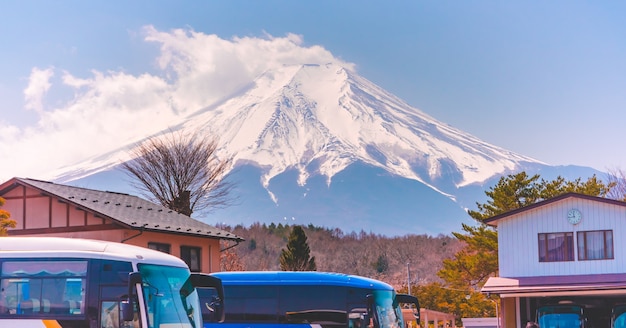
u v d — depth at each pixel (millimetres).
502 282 44562
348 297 26359
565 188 66250
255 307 26391
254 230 112438
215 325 26344
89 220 37906
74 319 17219
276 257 106250
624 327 32844
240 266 64438
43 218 38500
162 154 58844
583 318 40938
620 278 43031
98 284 17344
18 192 39000
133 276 16844
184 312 18219
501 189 66625
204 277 19328
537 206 45375
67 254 17594
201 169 59531
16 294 17531
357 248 121812
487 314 69438
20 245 17844
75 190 40219
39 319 17297
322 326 26172
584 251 44562
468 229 67312
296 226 66500
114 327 17156
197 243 41969
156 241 39188
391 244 122688
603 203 44531
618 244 44094
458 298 74000
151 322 17391
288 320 26250
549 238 45250
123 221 37188
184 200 58562
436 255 118938
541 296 43500
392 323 26750
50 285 17484
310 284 26500
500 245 46031
